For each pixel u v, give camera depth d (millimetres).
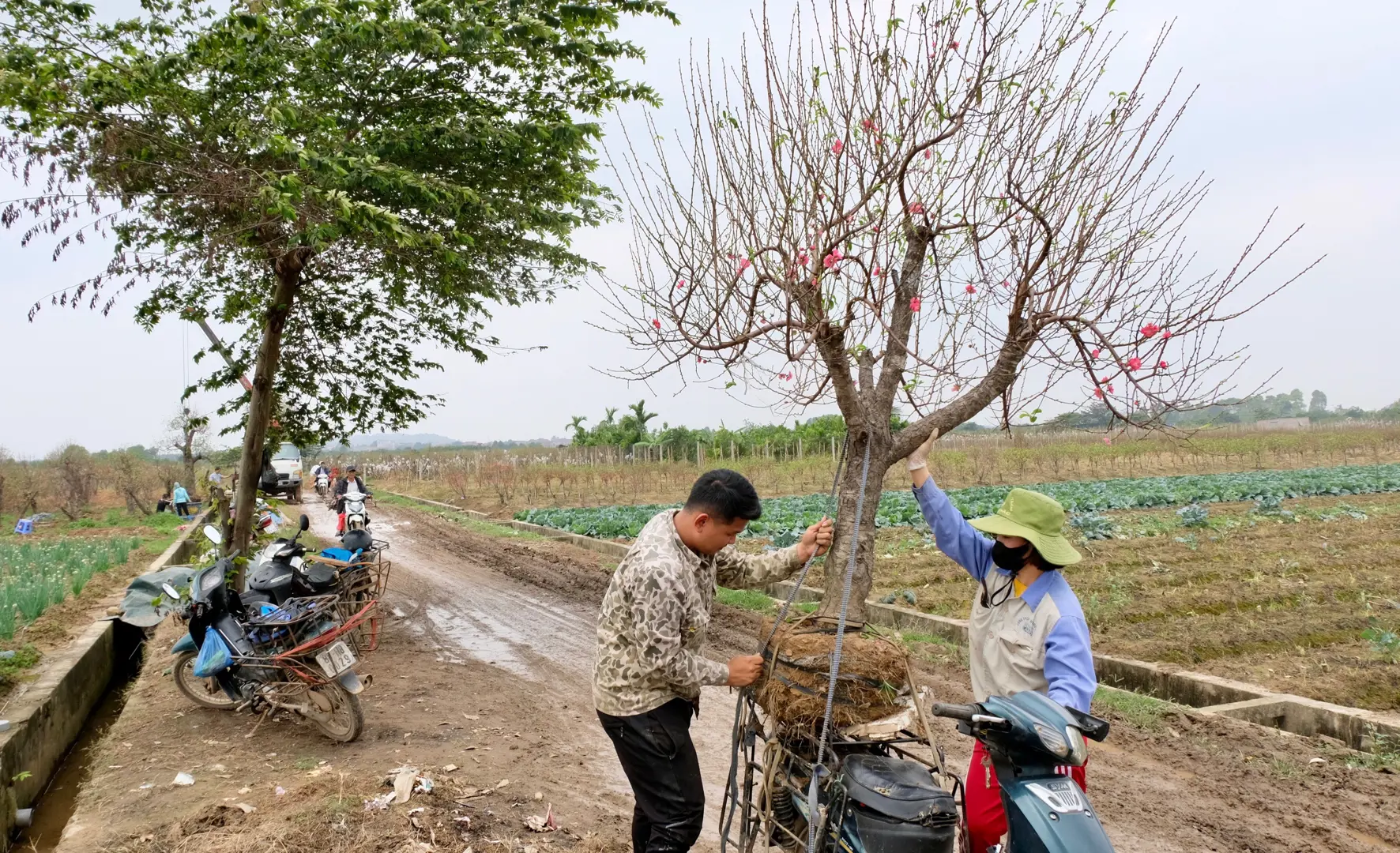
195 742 6004
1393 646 8391
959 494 25422
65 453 27141
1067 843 2500
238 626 6422
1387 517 18172
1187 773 5492
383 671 8062
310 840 4223
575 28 8250
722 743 6199
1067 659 2910
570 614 11070
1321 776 5375
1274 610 10188
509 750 5918
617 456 41594
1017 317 3848
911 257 4168
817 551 3477
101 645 8500
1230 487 25594
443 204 8102
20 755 5656
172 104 7234
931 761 5500
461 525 22938
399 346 10289
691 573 3195
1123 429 4113
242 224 7852
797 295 3764
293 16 7484
